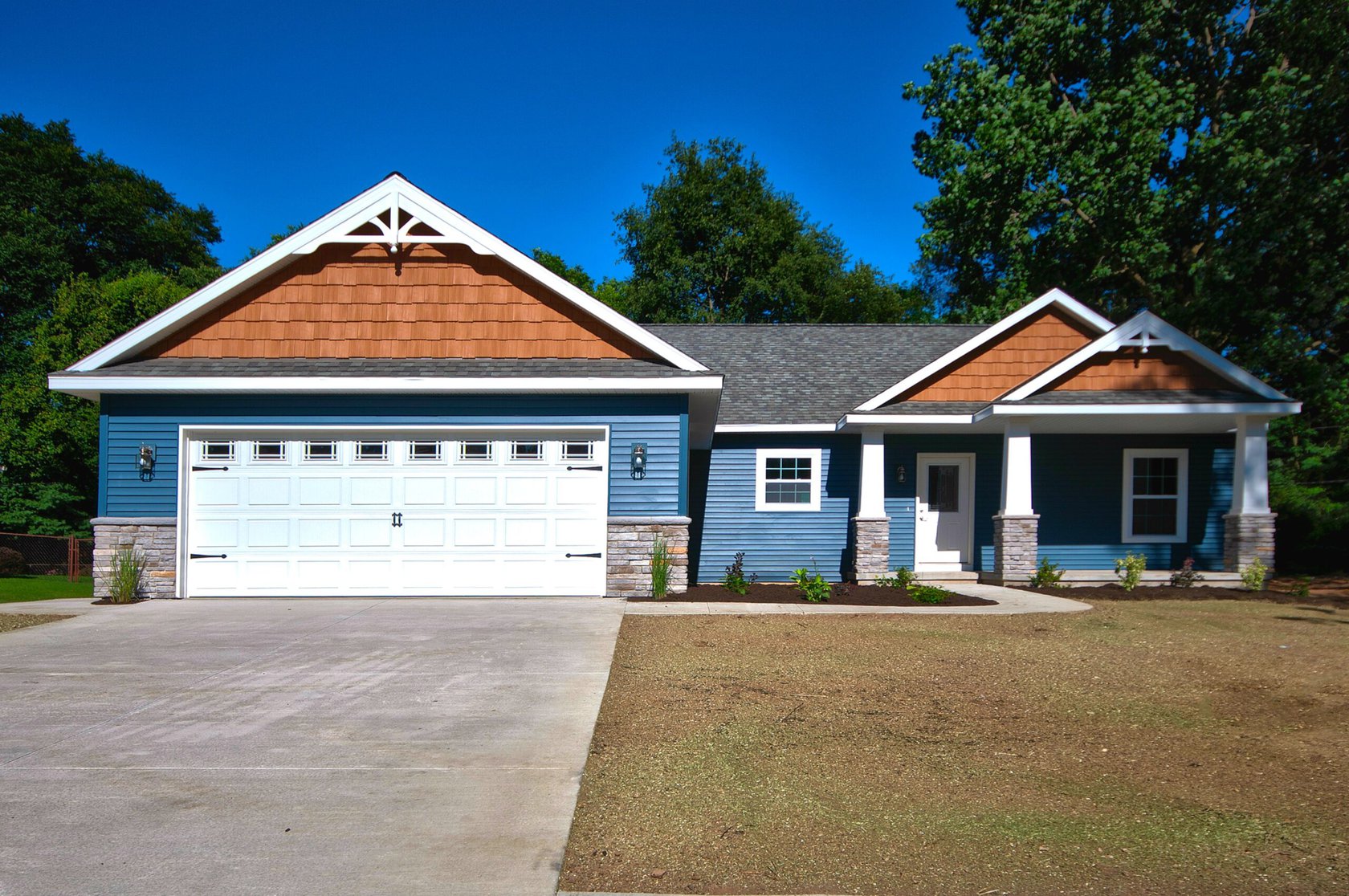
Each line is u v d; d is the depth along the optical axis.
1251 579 14.50
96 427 26.02
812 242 46.41
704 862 4.28
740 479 17.22
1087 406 14.38
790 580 17.05
